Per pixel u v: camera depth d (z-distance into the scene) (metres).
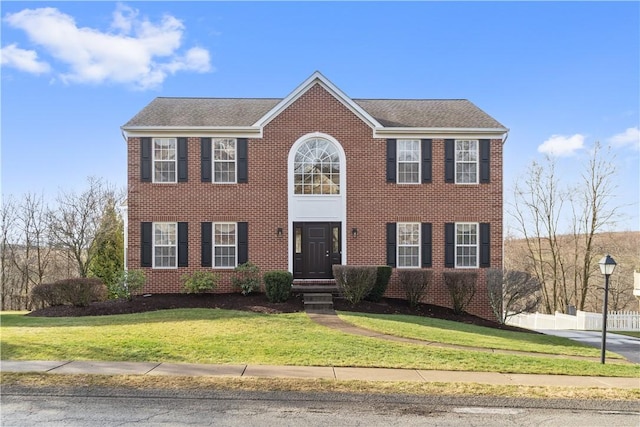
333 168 22.08
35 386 8.73
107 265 27.94
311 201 21.86
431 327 16.36
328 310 18.28
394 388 9.06
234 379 9.33
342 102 22.03
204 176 21.58
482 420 7.68
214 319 15.91
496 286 20.59
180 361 10.74
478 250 22.03
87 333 13.49
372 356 11.65
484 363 11.34
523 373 10.62
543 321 28.20
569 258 39.84
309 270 21.78
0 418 7.33
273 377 9.56
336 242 21.92
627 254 38.62
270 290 19.30
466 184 22.14
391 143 22.06
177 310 17.92
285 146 21.86
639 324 24.86
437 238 22.00
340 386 9.09
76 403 8.06
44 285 19.36
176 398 8.41
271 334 13.75
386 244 21.88
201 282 20.47
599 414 8.10
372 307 19.33
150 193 21.42
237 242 21.55
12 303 37.06
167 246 21.50
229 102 24.78
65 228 35.47
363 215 21.91
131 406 7.96
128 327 14.48
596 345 16.89
